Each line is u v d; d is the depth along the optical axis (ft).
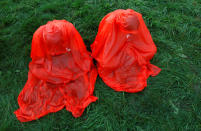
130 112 9.95
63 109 9.96
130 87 10.43
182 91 10.68
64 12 14.48
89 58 10.45
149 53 10.52
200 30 13.28
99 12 14.06
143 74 10.63
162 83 10.94
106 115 9.78
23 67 11.90
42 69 9.64
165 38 13.14
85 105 9.72
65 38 8.45
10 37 13.10
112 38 9.21
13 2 15.28
